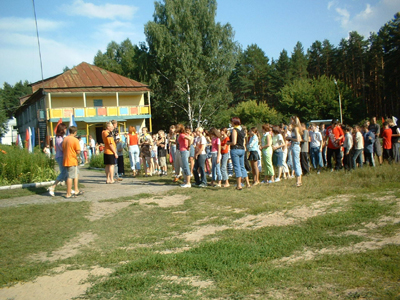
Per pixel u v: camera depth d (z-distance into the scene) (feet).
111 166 38.52
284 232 16.97
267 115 178.91
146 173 44.91
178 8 135.33
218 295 10.99
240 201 24.97
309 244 15.01
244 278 12.02
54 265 14.90
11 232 19.71
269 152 32.81
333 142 37.50
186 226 20.13
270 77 236.02
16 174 36.09
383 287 10.52
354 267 12.12
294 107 175.83
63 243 17.97
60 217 22.72
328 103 165.78
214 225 19.90
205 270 13.15
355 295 10.16
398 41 152.05
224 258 13.99
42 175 37.45
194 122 147.23
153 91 138.10
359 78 187.62
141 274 13.15
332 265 12.47
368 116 172.65
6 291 12.69
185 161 33.17
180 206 24.97
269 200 24.68
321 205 21.71
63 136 30.68
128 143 45.06
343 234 15.87
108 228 20.39
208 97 142.20
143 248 16.57
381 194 22.79
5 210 24.26
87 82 118.01
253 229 18.37
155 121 159.02
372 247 13.89
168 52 134.00
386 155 38.93
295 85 182.29
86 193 31.30
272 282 11.57
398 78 157.89
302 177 34.12
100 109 116.88
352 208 19.88
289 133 33.96
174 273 13.14
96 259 15.47
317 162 37.27
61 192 31.78
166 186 34.42
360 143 34.83
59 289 12.55
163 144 44.32
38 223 21.43
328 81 173.99
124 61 216.33
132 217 22.62
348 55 191.42
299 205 22.36
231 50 138.51
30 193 31.07
